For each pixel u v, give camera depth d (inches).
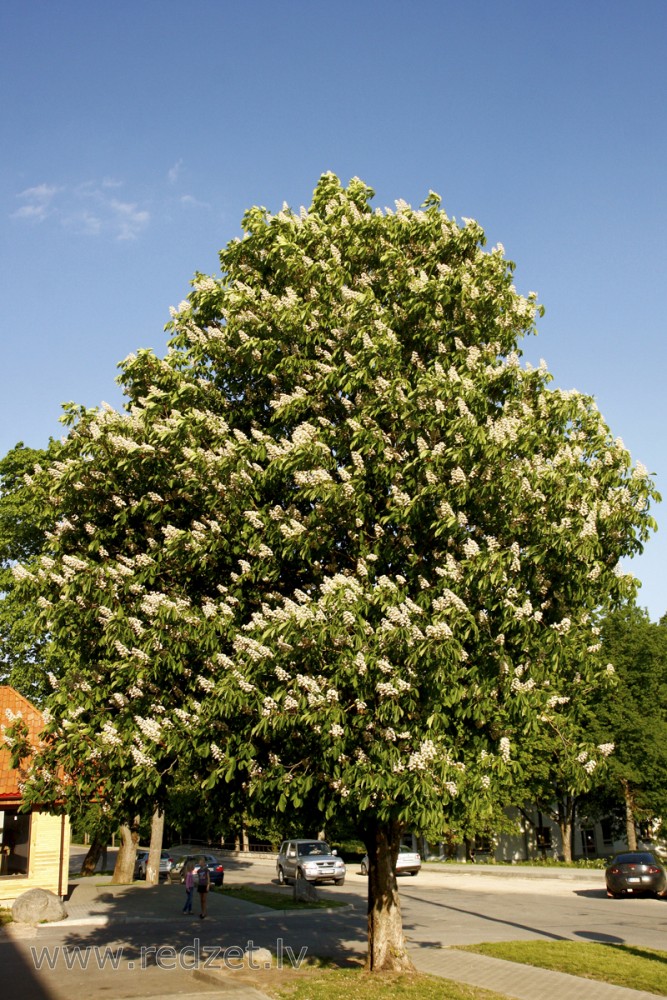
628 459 393.1
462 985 431.8
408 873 1419.8
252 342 430.9
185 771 414.9
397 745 351.6
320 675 345.7
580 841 1935.3
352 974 462.9
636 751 1439.5
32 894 811.4
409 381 411.8
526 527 372.2
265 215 503.2
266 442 401.1
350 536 404.8
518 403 402.0
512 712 354.0
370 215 484.4
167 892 1094.4
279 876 1314.0
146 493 422.6
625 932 663.8
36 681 1161.4
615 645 1531.7
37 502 440.5
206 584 425.1
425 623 341.1
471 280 433.4
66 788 391.5
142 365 462.6
